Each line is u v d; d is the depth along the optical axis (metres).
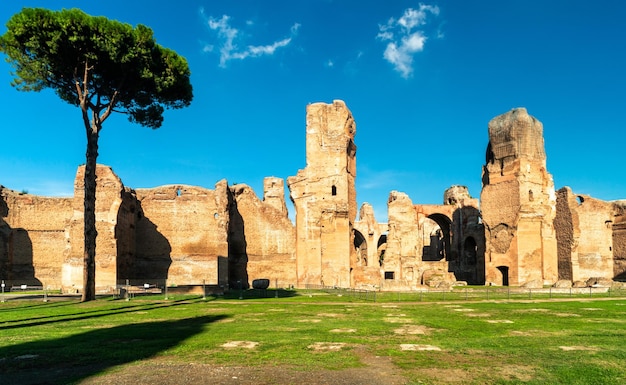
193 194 48.56
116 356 11.84
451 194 69.81
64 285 38.38
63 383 9.44
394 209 62.34
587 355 12.25
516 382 9.70
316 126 46.72
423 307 25.28
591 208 63.69
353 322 18.67
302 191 46.22
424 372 10.47
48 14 26.36
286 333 15.65
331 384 9.51
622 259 62.59
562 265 59.72
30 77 27.78
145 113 32.31
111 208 40.19
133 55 27.80
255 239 47.75
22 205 47.88
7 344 13.43
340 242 45.12
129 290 34.59
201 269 47.28
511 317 20.66
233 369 10.60
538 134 54.12
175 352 12.38
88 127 28.12
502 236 53.47
